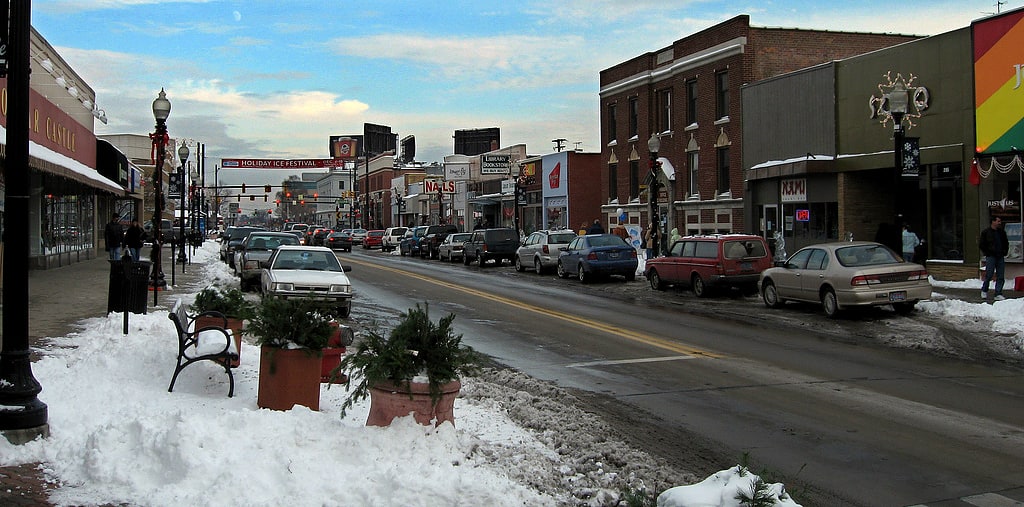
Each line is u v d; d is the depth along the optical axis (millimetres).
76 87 32500
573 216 52625
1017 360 13164
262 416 7008
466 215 73500
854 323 17297
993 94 22266
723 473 5309
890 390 10805
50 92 26766
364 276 32906
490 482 6160
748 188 33625
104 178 32469
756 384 11266
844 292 17609
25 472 6305
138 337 11633
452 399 7363
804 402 10117
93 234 40969
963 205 23781
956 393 10609
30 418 6949
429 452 6695
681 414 9531
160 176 23656
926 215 26094
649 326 17453
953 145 23969
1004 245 18797
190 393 9031
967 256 23578
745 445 8211
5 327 7012
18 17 7191
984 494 6703
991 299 19234
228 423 6766
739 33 35469
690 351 14094
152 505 5527
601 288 27219
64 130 28219
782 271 19875
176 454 6074
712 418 9328
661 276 25500
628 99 45250
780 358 13367
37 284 24031
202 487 5824
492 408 9164
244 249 26594
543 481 6559
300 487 5820
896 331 16016
